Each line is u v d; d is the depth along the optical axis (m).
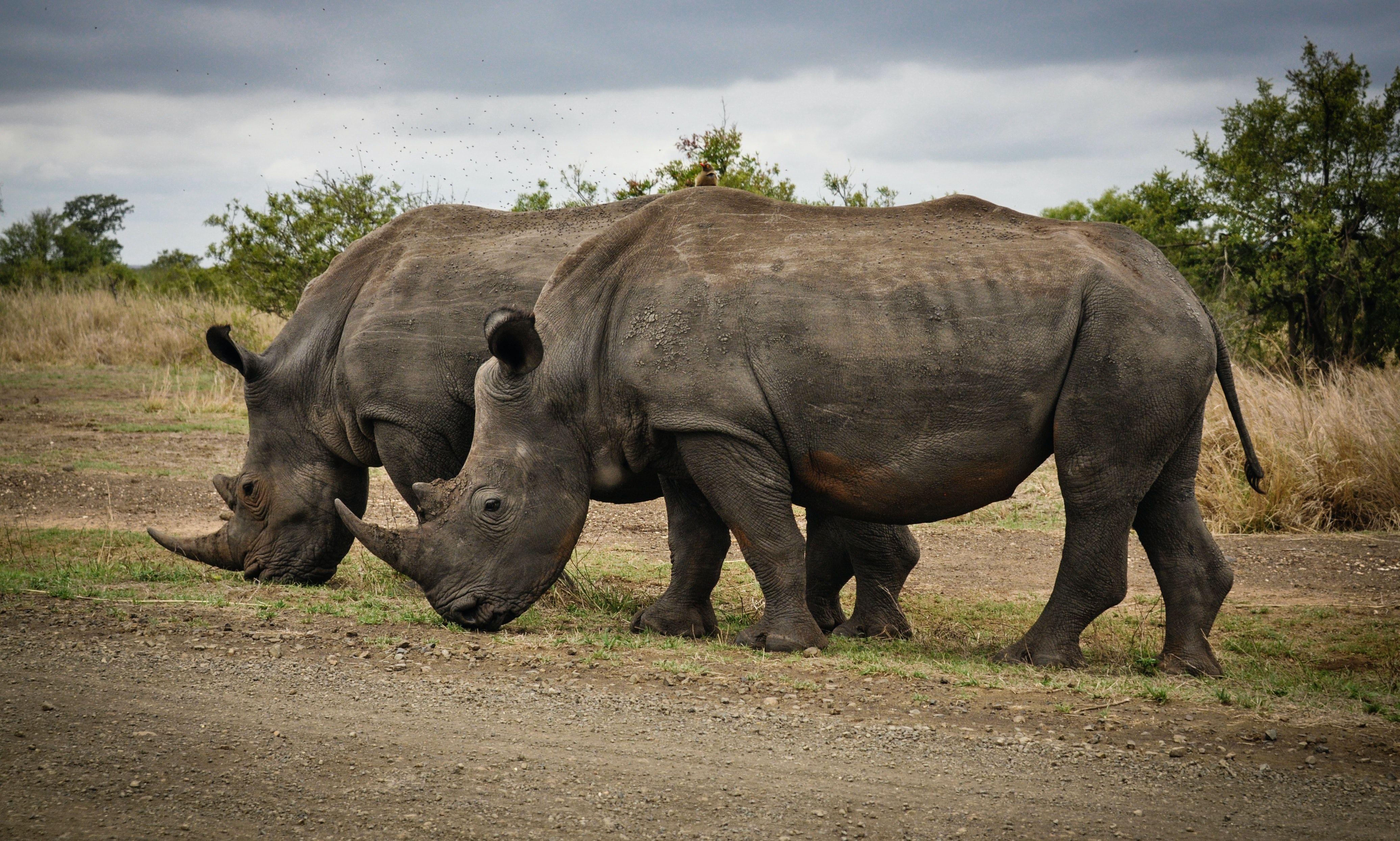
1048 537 18.22
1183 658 10.43
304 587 12.32
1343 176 30.50
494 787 6.93
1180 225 32.81
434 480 12.04
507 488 10.48
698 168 25.00
